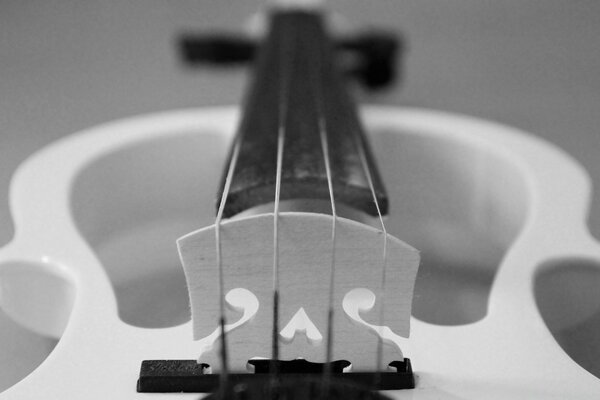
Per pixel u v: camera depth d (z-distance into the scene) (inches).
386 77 24.2
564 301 13.2
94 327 11.5
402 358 10.7
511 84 28.9
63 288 12.8
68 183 14.6
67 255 12.9
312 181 12.1
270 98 15.4
